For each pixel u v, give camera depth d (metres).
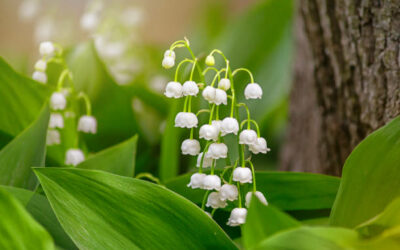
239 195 0.56
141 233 0.55
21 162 0.59
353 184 0.56
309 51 0.74
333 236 0.51
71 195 0.55
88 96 0.72
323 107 0.71
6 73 0.64
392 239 0.52
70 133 0.69
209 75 0.76
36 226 0.51
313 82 0.73
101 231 0.55
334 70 0.69
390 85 0.63
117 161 0.61
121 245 0.55
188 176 0.61
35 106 0.66
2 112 0.67
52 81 0.72
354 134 0.68
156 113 0.84
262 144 0.57
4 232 0.52
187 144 0.57
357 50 0.65
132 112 0.73
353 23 0.65
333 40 0.68
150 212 0.55
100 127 0.73
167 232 0.55
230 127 0.56
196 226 0.55
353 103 0.67
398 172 0.55
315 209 0.61
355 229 0.54
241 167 0.56
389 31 0.62
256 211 0.51
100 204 0.55
